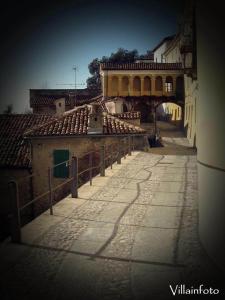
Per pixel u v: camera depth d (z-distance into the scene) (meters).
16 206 5.34
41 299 3.84
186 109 30.64
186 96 30.52
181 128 33.19
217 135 4.43
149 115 34.25
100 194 8.73
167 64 33.41
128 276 4.35
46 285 4.13
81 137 15.88
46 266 4.61
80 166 15.90
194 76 9.70
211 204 4.71
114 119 17.50
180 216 6.84
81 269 4.54
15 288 4.05
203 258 4.80
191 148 23.08
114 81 33.09
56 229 6.05
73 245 5.33
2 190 15.79
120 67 32.88
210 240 4.78
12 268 4.54
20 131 18.73
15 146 17.28
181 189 9.31
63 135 15.66
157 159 15.82
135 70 32.78
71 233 5.86
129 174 11.72
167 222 6.46
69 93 39.00
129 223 6.42
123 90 33.03
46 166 15.94
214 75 4.43
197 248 5.15
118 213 7.07
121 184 10.01
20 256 4.90
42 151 15.95
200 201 5.33
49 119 19.70
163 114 43.72
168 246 5.28
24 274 4.38
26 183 15.95
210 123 4.64
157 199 8.22
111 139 16.14
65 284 4.16
